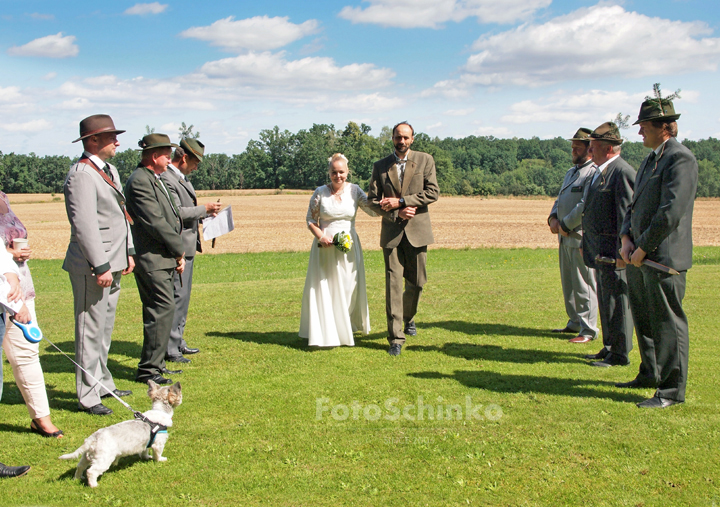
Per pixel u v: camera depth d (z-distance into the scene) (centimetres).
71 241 445
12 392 495
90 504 305
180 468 346
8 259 353
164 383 514
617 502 301
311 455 363
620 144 579
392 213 621
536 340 670
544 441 378
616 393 475
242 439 388
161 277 515
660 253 434
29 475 339
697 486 316
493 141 18400
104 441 320
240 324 767
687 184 420
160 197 518
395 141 627
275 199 8438
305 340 675
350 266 640
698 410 430
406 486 322
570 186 697
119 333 720
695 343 620
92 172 441
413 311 680
